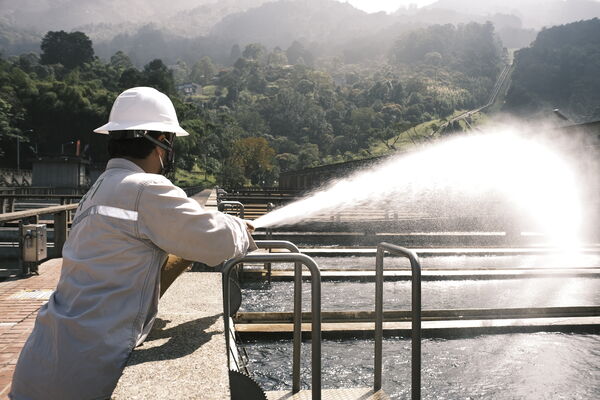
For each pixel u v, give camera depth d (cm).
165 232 177
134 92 203
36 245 768
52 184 3581
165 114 203
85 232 179
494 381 434
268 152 14662
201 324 245
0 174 6369
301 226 2012
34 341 177
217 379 167
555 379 437
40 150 13125
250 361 486
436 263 1261
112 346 172
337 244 1845
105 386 171
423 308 737
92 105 13450
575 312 630
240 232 195
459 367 468
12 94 13088
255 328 558
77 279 179
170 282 236
